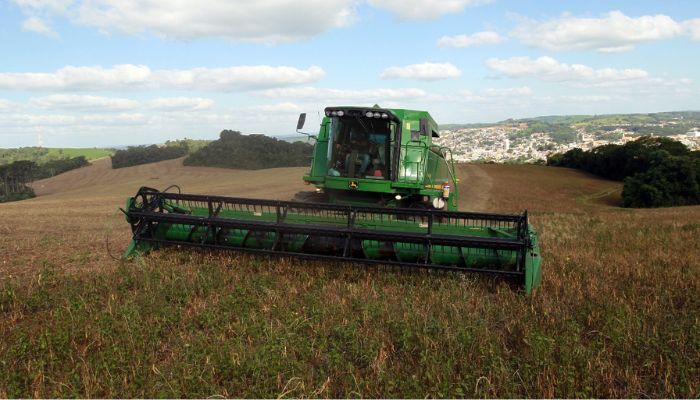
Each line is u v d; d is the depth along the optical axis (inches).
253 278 301.9
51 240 499.2
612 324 229.5
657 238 545.0
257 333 218.5
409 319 232.8
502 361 195.0
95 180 3686.0
